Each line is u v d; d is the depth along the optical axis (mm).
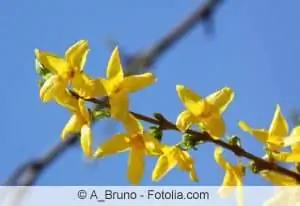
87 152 447
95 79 450
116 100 446
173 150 456
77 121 452
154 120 451
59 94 450
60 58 458
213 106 454
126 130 447
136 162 455
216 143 455
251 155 462
